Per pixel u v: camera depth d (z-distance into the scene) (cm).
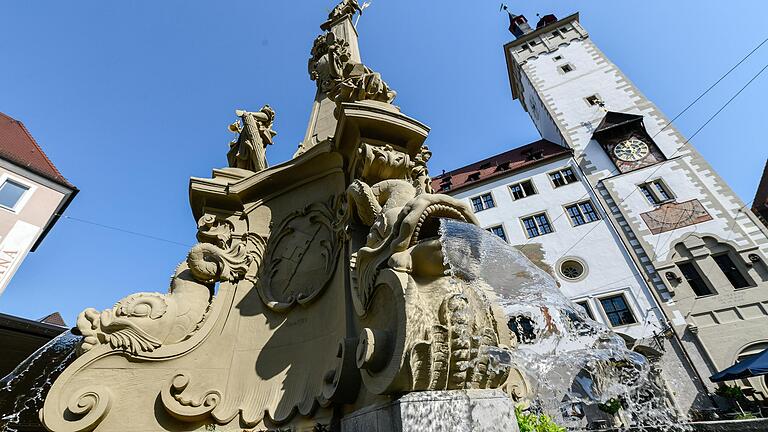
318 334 317
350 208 339
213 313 357
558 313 429
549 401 556
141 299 341
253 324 355
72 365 294
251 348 338
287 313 351
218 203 445
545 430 276
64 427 269
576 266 2012
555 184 2395
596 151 2444
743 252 1770
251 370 323
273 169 437
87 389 288
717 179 2033
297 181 441
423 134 390
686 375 1544
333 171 419
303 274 372
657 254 1902
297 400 279
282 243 408
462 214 262
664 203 2053
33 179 1788
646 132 2395
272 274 388
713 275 1762
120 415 287
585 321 427
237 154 555
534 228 2252
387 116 375
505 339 236
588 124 2630
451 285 224
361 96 429
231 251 404
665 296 1769
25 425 349
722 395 1389
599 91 2822
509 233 2273
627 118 2505
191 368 321
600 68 2972
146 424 288
